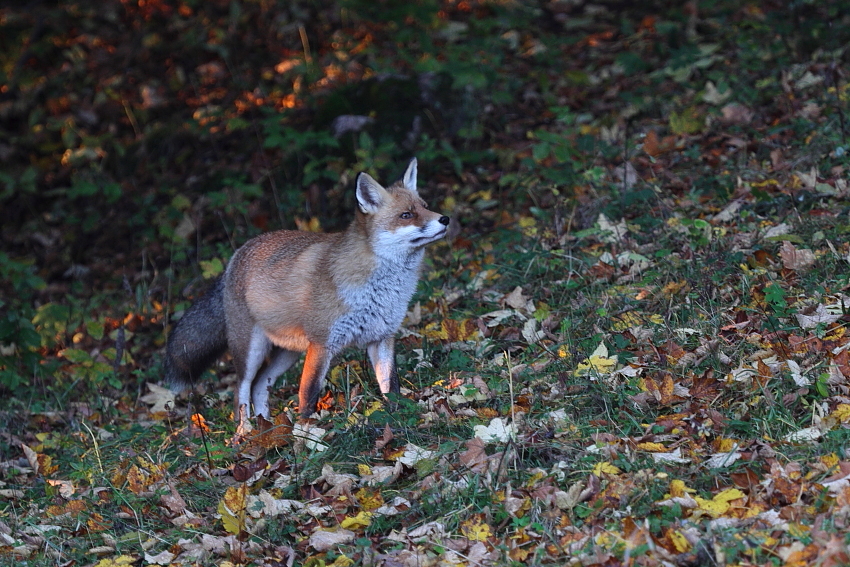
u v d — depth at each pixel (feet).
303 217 51.24
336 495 26.48
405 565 22.15
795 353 27.20
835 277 31.42
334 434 29.76
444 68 53.21
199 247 51.62
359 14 65.77
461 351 34.12
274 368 36.04
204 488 28.78
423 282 40.65
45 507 30.09
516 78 60.08
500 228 45.09
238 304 34.81
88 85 71.26
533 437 25.95
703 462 23.45
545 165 47.93
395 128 52.90
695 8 61.11
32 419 38.83
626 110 51.78
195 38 72.33
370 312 31.71
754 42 54.13
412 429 28.58
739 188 40.19
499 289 38.96
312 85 63.26
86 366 40.50
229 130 62.03
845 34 51.96
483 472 24.88
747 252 34.40
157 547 26.20
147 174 61.46
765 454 23.12
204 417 36.09
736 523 20.75
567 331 32.63
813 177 38.14
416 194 32.53
